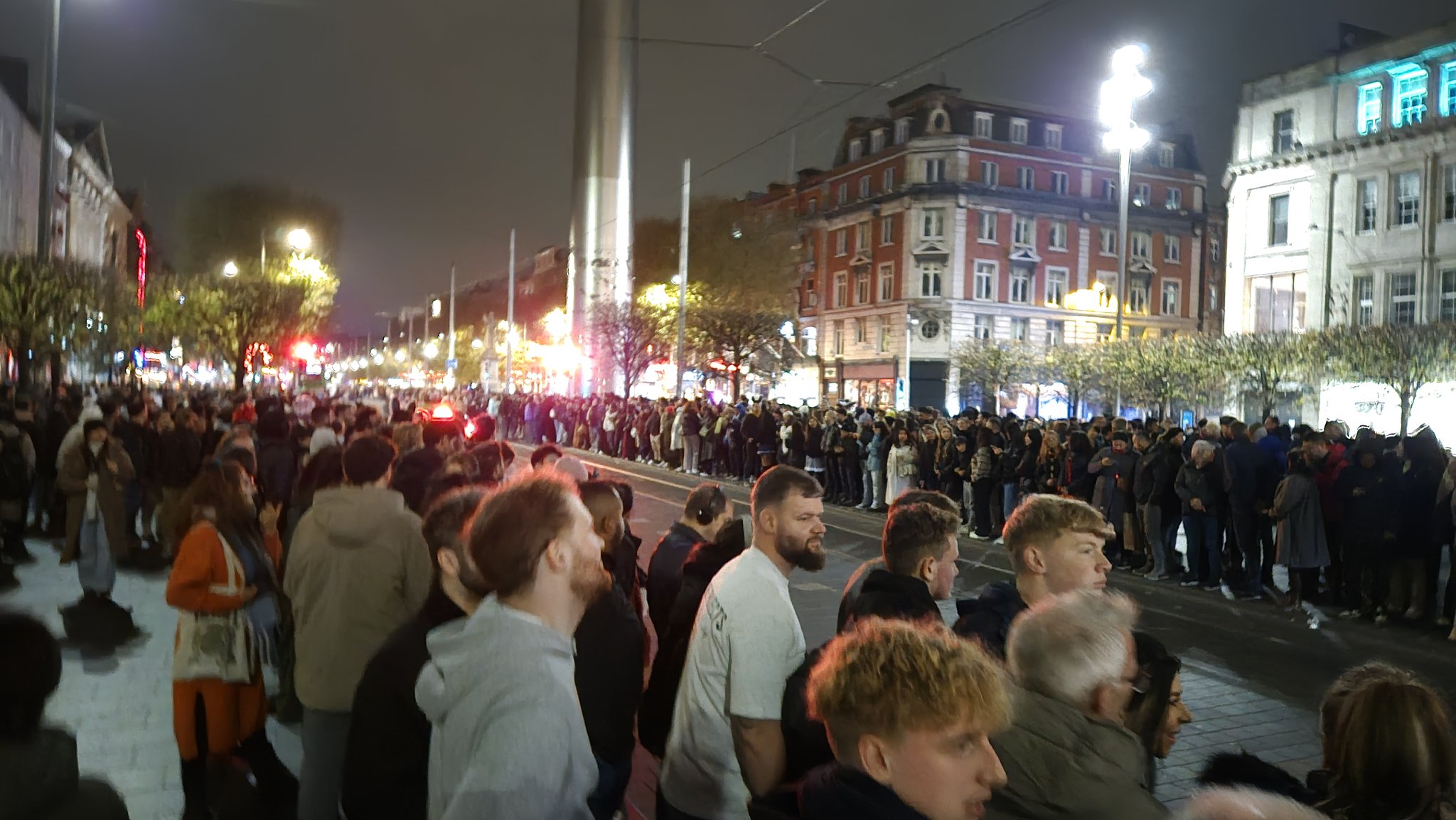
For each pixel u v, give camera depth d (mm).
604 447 34031
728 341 40281
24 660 2037
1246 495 11281
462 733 1883
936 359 54781
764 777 2777
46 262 19156
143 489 12359
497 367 81500
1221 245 63562
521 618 1996
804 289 64750
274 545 8055
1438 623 9938
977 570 12328
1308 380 22391
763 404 23953
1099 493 13305
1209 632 9477
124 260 71625
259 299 37781
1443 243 29266
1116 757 2154
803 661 2883
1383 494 9992
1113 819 2094
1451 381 20734
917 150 56250
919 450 17438
